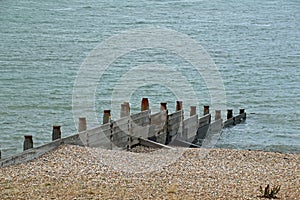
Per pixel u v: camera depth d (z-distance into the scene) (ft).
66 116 106.73
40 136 93.09
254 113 112.27
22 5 345.72
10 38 220.02
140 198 41.68
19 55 180.34
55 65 164.96
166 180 48.83
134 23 285.64
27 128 97.66
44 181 46.98
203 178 50.37
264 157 65.36
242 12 351.87
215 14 338.75
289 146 87.76
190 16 325.62
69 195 41.96
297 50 210.79
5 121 101.91
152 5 372.58
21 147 86.33
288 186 48.96
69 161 54.95
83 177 48.75
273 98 129.29
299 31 270.46
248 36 250.57
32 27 255.70
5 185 45.32
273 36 252.01
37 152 56.44
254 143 88.22
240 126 99.40
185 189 45.39
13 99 119.75
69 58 177.99
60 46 204.33
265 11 359.25
